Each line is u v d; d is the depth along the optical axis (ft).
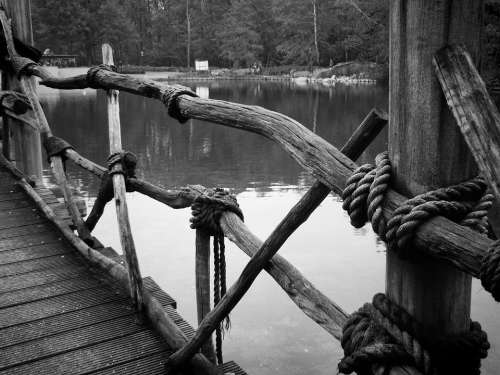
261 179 26.37
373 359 3.50
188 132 43.75
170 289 12.90
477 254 2.84
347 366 3.64
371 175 3.51
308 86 113.60
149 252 15.21
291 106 64.28
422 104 3.27
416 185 3.35
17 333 6.93
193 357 6.15
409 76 3.31
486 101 2.97
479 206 3.26
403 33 3.31
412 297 3.50
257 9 172.55
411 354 3.41
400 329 3.51
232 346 10.44
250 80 148.25
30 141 14.34
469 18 3.15
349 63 131.44
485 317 11.14
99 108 62.18
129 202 20.65
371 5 103.14
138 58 188.34
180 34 189.26
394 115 3.46
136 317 7.23
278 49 157.17
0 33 13.96
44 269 8.89
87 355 6.45
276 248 4.65
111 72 8.43
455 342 3.45
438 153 3.28
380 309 3.65
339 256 14.80
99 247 9.91
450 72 3.08
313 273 13.71
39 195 12.88
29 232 10.53
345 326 3.85
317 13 147.33
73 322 7.18
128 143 38.11
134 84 7.50
